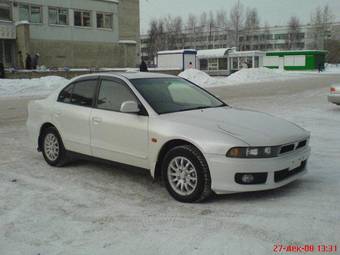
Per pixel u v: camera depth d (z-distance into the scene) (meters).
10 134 10.00
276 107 14.34
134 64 46.97
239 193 5.32
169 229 4.31
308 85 26.23
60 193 5.54
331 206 4.80
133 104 5.51
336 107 14.04
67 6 39.75
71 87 6.82
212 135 4.90
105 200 5.24
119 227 4.40
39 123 7.11
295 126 5.59
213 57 48.59
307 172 5.74
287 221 4.41
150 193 5.49
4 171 6.66
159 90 6.05
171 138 5.13
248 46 113.88
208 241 4.00
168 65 41.06
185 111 5.69
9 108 15.40
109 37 44.03
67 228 4.41
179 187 5.14
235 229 4.25
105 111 6.05
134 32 50.81
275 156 4.88
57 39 39.19
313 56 52.97
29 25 35.53
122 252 3.85
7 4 35.31
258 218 4.51
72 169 6.75
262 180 4.84
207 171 4.88
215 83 29.70
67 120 6.57
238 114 5.70
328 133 9.30
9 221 4.62
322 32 91.69
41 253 3.88
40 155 7.77
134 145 5.60
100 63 43.38
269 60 57.00
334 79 33.00
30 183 6.00
